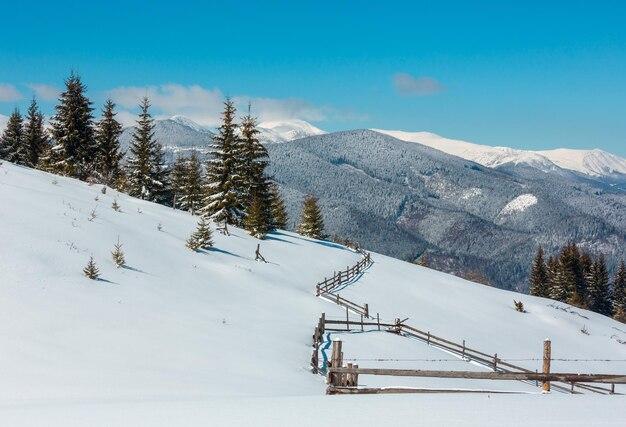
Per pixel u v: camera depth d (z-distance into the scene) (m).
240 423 7.82
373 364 24.44
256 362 18.14
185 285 29.41
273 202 80.06
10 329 16.38
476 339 40.12
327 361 22.00
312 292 41.12
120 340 17.44
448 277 64.06
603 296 117.00
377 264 60.00
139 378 13.88
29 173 45.41
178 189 78.44
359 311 36.97
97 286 23.39
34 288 20.64
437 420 7.79
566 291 111.00
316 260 52.75
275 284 37.94
